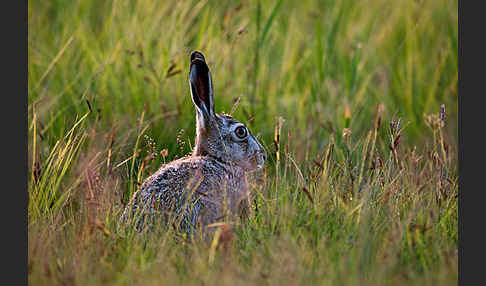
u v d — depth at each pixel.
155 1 25.11
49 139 20.25
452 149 21.11
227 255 14.46
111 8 26.41
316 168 18.05
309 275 13.59
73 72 22.81
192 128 20.92
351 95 23.86
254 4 26.66
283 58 25.44
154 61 22.91
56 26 25.66
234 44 23.97
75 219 16.73
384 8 28.94
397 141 17.20
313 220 15.18
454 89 24.52
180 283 13.62
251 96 22.86
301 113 23.03
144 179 18.14
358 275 13.61
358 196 16.31
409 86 24.20
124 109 21.69
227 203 15.91
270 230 15.43
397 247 14.59
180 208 15.78
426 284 13.77
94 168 17.42
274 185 18.05
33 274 14.34
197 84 16.88
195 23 25.66
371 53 26.70
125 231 15.70
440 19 27.34
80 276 14.04
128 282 13.84
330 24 27.77
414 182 17.14
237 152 17.20
